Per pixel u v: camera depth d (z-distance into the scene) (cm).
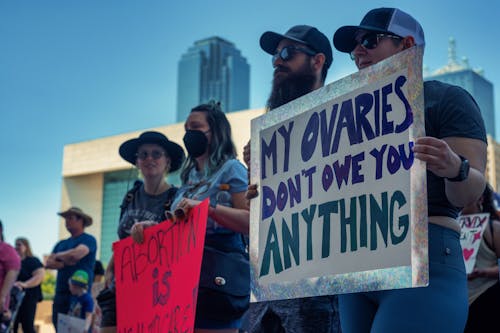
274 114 254
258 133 260
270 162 252
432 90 224
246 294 314
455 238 211
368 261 203
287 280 232
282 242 238
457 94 218
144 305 315
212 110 344
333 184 221
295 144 242
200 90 16750
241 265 315
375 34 242
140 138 397
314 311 279
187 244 288
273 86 328
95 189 3862
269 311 292
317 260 221
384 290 210
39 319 1722
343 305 231
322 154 228
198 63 16975
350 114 220
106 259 3778
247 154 275
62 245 751
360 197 210
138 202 400
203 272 307
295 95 320
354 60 254
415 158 193
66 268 715
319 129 232
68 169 3938
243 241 328
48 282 2420
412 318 198
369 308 222
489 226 397
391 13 242
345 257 211
